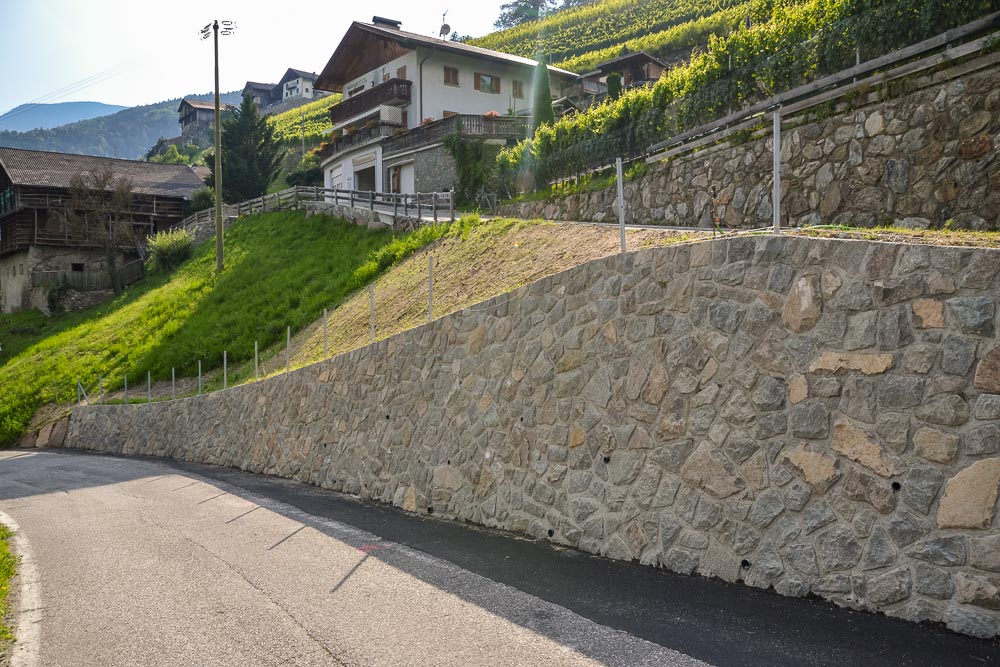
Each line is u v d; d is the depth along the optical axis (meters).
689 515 6.30
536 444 8.08
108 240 48.72
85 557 8.20
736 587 5.79
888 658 4.32
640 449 6.82
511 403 8.52
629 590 5.93
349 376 12.36
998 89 10.05
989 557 4.50
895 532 4.95
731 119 16.02
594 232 17.66
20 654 5.32
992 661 4.18
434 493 9.71
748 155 15.15
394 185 44.00
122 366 29.45
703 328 6.38
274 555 7.87
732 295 6.18
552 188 24.23
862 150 12.16
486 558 7.20
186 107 145.62
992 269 4.68
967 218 10.34
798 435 5.58
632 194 19.47
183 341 28.75
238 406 16.75
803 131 13.52
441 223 25.59
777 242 5.91
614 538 6.98
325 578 6.89
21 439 28.02
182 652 5.22
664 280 6.77
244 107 58.19
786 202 13.84
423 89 46.19
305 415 13.78
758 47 15.93
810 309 5.62
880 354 5.16
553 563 6.88
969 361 4.71
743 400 5.98
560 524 7.63
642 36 80.06
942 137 10.78
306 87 147.50
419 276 21.58
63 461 20.16
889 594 4.93
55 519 10.76
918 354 4.96
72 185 50.53
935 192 10.84
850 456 5.25
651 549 6.59
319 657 5.01
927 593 4.75
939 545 4.73
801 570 5.45
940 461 4.78
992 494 4.52
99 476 16.02
